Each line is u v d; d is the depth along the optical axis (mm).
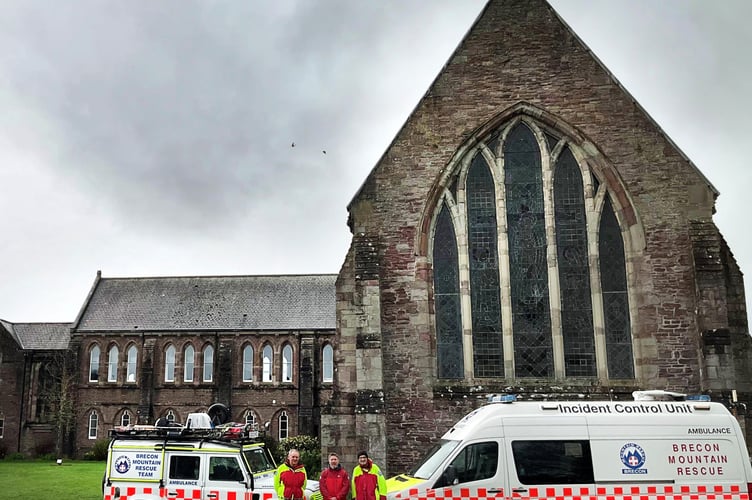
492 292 23578
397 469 22125
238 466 18500
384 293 23359
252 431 19812
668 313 22562
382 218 23828
